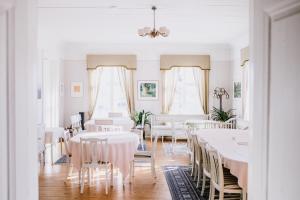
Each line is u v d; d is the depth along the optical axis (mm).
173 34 7777
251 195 1208
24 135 1093
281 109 931
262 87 1056
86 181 4789
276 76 962
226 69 9266
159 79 9266
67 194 4176
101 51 9188
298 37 843
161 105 9258
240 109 8273
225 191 3244
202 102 9219
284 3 910
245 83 7672
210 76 9281
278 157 950
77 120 8047
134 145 4684
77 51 9164
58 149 7367
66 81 9188
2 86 996
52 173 5254
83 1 4969
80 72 9195
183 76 9375
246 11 5566
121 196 4105
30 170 1157
